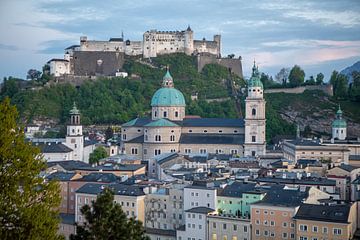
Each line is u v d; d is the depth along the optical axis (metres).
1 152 97.81
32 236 96.06
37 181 101.44
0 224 95.50
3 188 97.25
